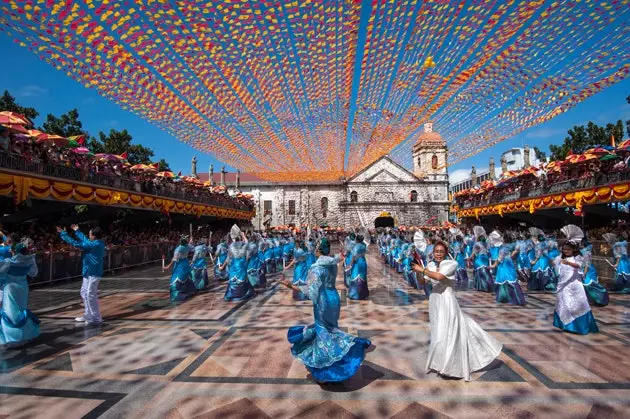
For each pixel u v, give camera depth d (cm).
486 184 2669
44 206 1440
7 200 1429
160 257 1753
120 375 385
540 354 433
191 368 403
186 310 699
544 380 361
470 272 1309
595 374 374
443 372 364
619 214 1709
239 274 802
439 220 4516
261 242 1084
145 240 1800
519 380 362
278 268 1425
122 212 2073
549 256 915
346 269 823
